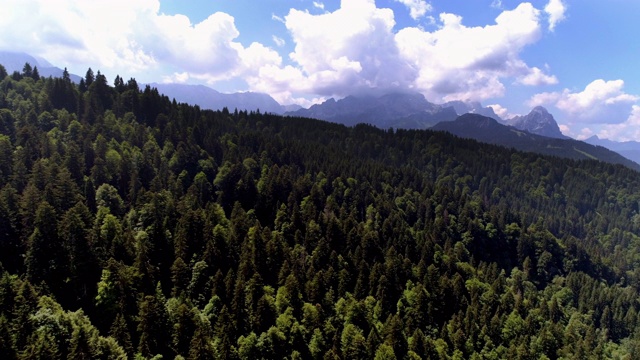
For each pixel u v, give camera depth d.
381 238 152.88
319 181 191.38
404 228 159.62
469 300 131.88
